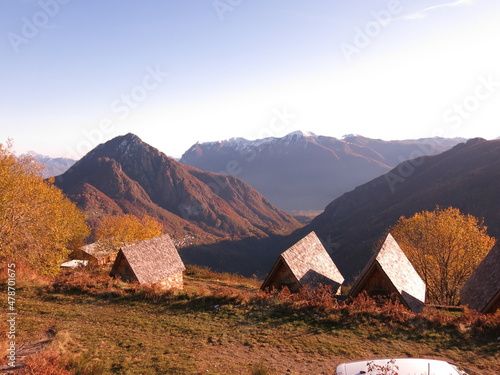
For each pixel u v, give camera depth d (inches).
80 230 2242.9
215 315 718.5
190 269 2108.8
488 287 808.9
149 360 491.5
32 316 680.4
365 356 507.5
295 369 467.2
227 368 469.7
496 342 535.2
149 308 775.7
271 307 737.6
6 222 1005.2
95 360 467.2
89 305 787.4
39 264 1135.0
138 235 2536.9
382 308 683.4
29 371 394.9
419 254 1596.9
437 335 568.7
